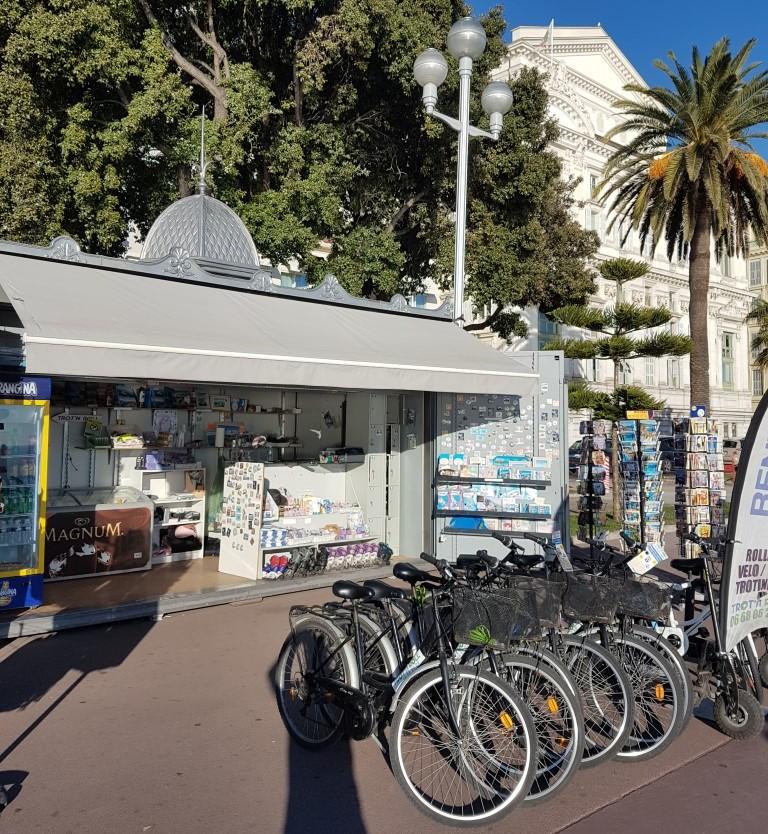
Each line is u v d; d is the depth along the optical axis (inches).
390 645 169.2
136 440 358.6
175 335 242.8
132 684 207.9
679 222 703.7
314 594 319.6
